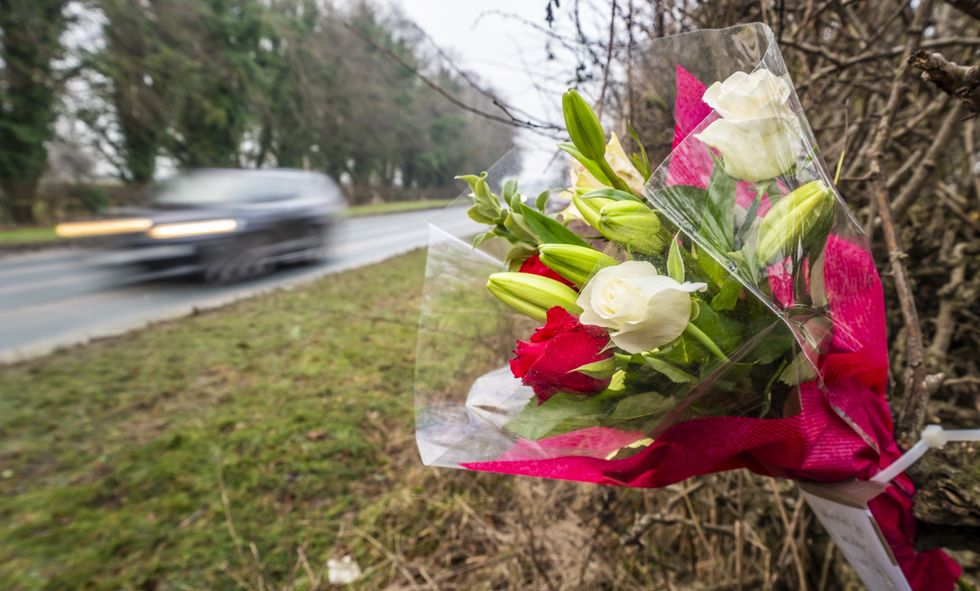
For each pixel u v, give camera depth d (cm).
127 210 655
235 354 464
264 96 2052
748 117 53
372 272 809
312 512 249
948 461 64
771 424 61
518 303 58
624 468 69
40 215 1364
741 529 134
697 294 54
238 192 738
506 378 82
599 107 108
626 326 49
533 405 62
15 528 249
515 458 69
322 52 2080
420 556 207
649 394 57
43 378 413
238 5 1972
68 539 241
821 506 71
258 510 253
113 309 596
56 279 712
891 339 155
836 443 64
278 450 302
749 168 53
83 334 515
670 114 77
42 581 217
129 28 1611
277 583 209
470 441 73
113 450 313
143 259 639
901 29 153
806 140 58
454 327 86
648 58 73
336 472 280
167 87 1684
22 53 1392
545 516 177
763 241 52
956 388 147
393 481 268
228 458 297
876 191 101
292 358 453
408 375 409
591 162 63
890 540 72
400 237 1207
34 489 279
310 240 826
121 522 251
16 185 1352
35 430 336
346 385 394
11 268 782
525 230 64
